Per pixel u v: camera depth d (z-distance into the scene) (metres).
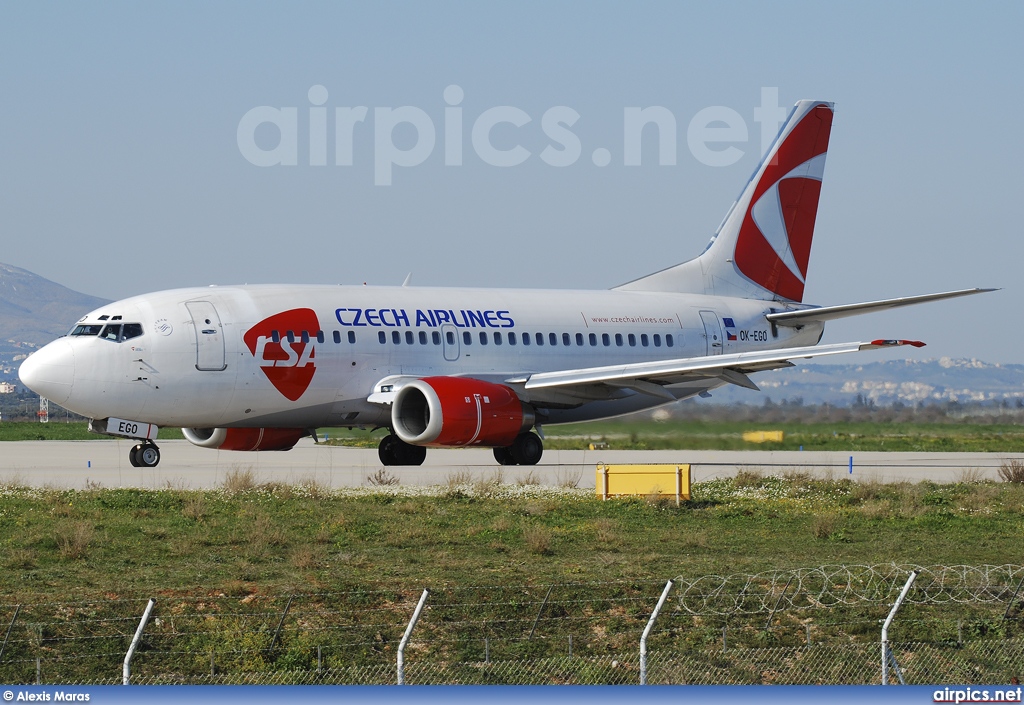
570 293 129.25
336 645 50.78
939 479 109.62
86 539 65.00
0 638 49.69
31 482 97.25
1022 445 172.25
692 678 49.53
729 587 59.53
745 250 138.88
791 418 186.62
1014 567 65.12
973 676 50.66
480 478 100.12
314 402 110.75
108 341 104.19
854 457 142.38
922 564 65.44
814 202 141.88
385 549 67.12
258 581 58.94
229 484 89.19
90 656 48.91
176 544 66.25
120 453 144.12
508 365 119.81
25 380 103.62
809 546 70.44
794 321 137.62
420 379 108.44
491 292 124.25
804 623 55.19
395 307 115.94
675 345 130.00
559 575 61.12
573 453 144.00
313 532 70.75
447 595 56.50
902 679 49.97
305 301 112.00
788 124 140.12
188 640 50.84
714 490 92.75
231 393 107.19
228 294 109.81
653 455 141.00
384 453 119.75
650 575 61.38
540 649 51.66
